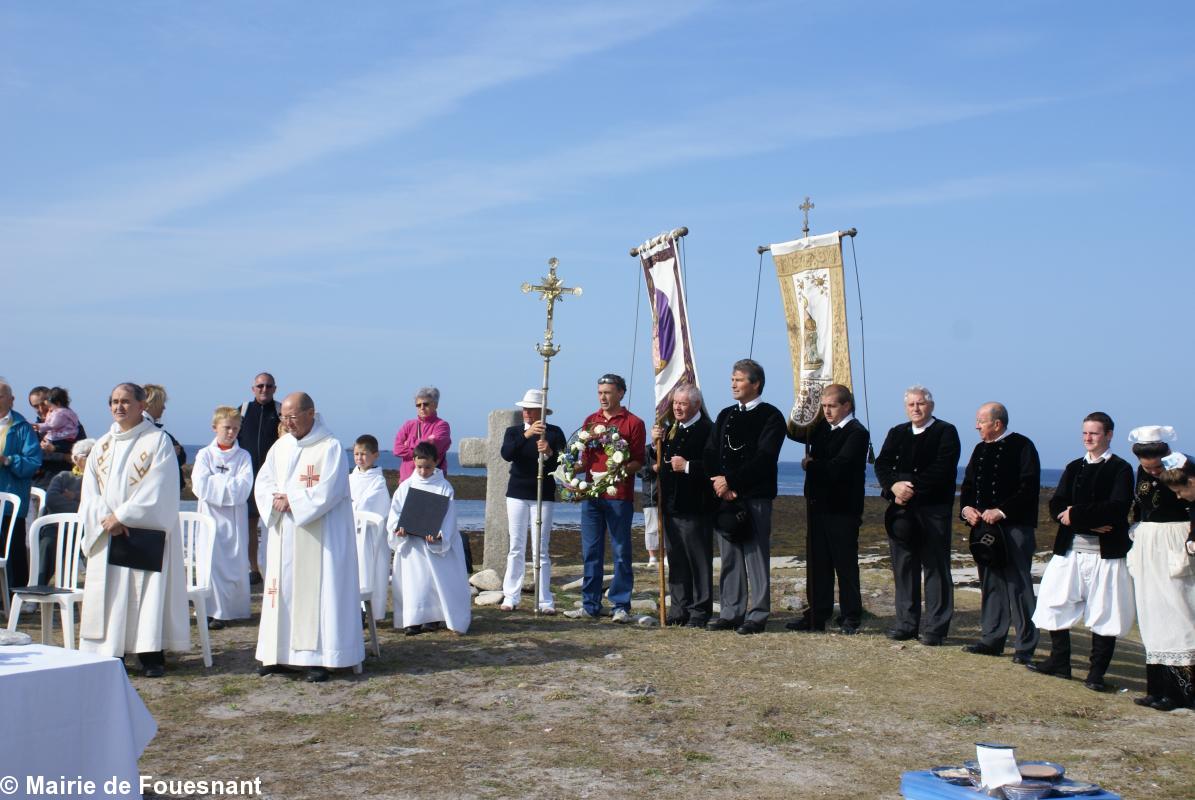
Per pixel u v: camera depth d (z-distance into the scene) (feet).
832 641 30.78
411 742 20.80
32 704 13.74
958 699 24.76
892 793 18.38
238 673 26.17
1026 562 28.73
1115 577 26.14
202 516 27.50
